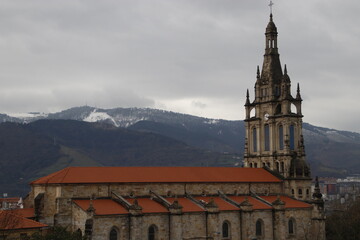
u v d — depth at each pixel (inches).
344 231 7224.4
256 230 6107.3
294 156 7170.3
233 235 5910.4
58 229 4564.5
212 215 5679.1
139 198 5866.1
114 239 5167.3
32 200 5910.4
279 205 6215.6
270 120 7298.2
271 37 7554.1
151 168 6215.6
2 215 5098.4
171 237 5457.7
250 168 7101.4
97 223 5059.1
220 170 6747.1
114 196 5644.7
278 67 7495.1
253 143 7573.8
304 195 7022.6
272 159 7214.6
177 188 6127.0
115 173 5880.9
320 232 6579.7
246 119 7632.9
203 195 6304.1
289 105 7209.6
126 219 5236.2
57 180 5511.8
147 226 5359.3
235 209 5954.7
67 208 5433.1
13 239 4872.0
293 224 6461.6
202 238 5654.5
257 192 6776.6
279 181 6993.1
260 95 7504.9
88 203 5408.5
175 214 5472.4
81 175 5649.6
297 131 7268.7
